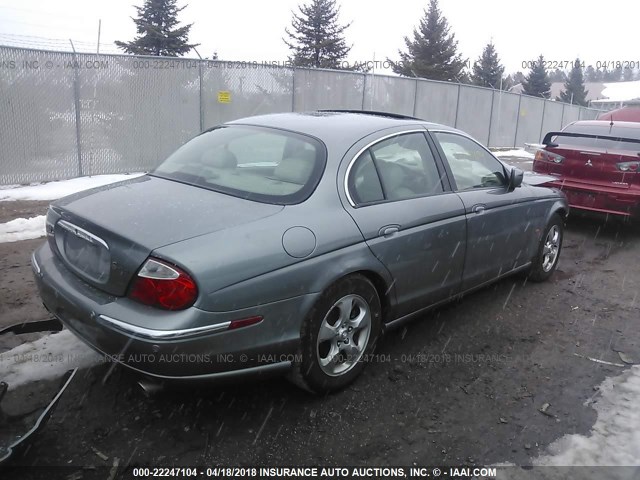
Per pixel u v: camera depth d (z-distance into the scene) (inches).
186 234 106.6
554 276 225.5
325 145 135.1
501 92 834.8
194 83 435.8
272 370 114.1
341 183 129.1
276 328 111.7
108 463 104.0
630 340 165.9
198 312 100.2
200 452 108.3
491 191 174.1
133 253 103.9
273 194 124.0
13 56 350.0
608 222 332.2
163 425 115.9
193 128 443.2
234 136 150.5
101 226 110.2
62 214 123.5
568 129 328.5
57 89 372.5
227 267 103.7
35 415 113.5
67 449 107.2
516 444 114.1
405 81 637.3
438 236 147.3
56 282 118.9
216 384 108.3
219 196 124.5
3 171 358.6
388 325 141.8
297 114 164.7
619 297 203.2
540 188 203.9
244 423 117.8
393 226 134.3
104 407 120.9
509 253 183.9
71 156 388.2
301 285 114.0
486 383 137.9
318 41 1352.1
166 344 98.8
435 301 155.7
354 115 162.4
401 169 146.7
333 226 122.0
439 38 1569.9
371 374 139.9
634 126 312.5
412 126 156.3
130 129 412.5
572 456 110.5
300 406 124.8
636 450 112.8
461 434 117.0
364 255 126.3
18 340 148.9
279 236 113.0
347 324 128.5
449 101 722.8
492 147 851.4
